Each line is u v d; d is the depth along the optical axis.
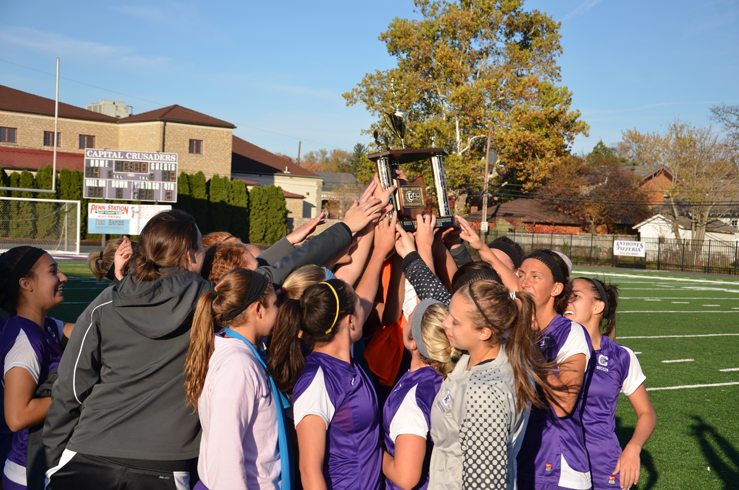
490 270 2.41
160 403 1.95
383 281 2.71
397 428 1.95
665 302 16.95
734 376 7.92
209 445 1.73
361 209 2.48
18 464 2.41
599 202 41.53
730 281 25.81
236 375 1.79
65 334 2.80
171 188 29.30
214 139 40.31
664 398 6.75
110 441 1.91
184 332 1.99
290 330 2.00
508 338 1.86
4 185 31.64
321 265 2.44
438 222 2.68
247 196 39.47
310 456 1.86
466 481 1.69
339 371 2.00
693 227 39.16
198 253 2.15
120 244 2.79
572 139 36.22
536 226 43.28
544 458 2.24
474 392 1.73
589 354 2.29
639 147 42.22
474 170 36.66
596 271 29.67
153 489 1.90
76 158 38.19
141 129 39.12
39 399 2.29
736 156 37.62
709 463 4.75
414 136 34.97
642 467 4.66
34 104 38.66
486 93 35.59
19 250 2.52
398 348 2.54
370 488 1.97
